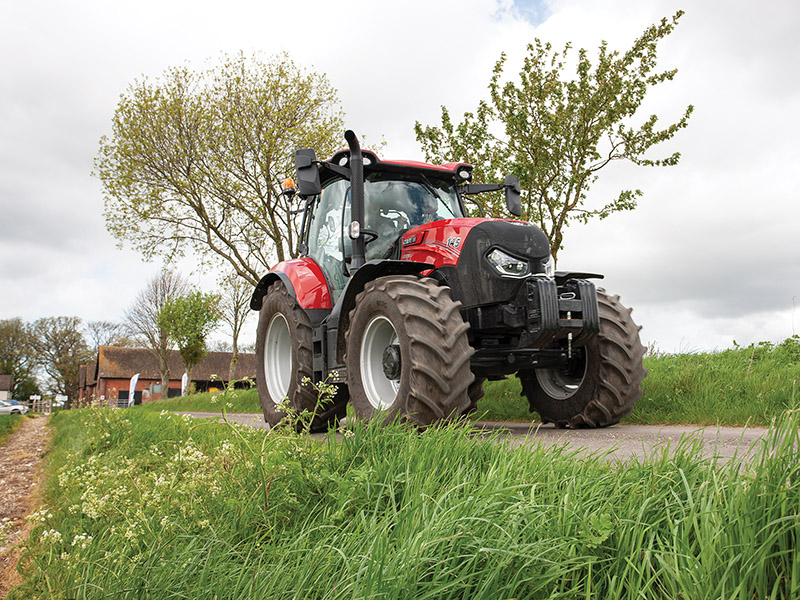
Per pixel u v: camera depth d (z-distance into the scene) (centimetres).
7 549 259
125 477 275
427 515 191
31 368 7044
